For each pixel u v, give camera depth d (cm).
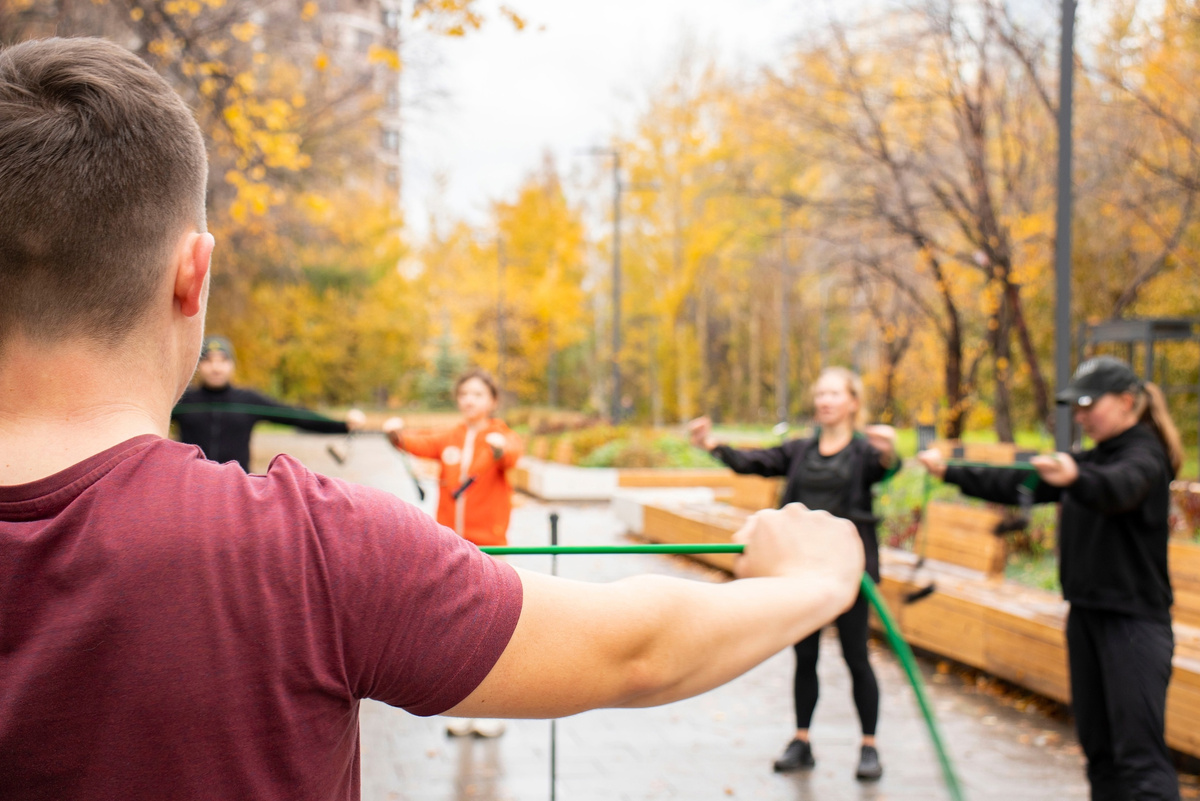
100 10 837
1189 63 1116
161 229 85
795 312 4219
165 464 82
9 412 83
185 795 75
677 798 450
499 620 83
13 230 80
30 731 73
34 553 76
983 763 491
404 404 4991
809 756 487
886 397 2022
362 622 80
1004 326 1485
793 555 104
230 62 995
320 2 1103
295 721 78
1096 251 1570
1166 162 1227
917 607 681
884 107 1409
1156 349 1834
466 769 487
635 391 5334
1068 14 766
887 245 1770
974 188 1320
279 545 79
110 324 84
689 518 1088
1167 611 352
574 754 511
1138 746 337
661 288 3841
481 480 538
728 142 3003
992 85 1292
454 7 720
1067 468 329
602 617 86
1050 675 557
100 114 82
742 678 659
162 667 75
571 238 4281
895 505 1019
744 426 4178
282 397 3797
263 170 863
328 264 3009
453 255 4759
